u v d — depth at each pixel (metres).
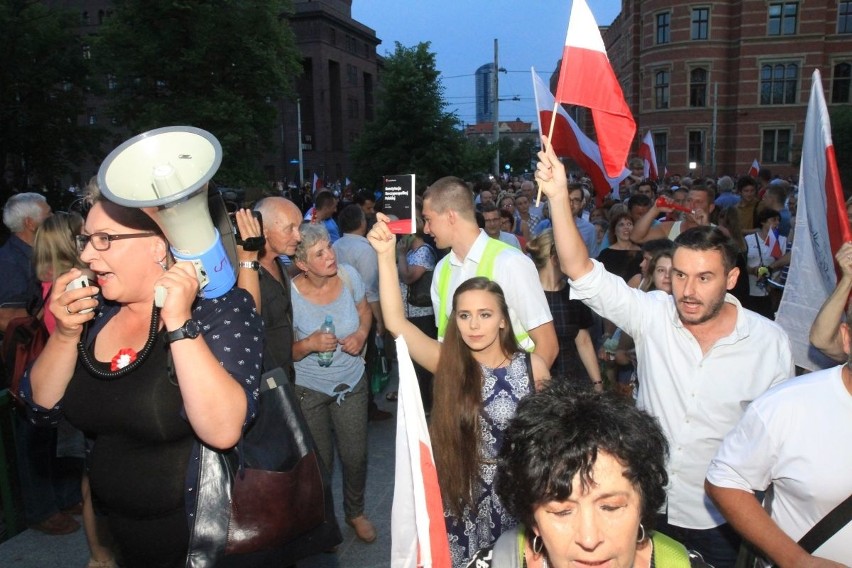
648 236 6.36
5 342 3.66
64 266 3.43
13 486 4.09
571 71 3.03
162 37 28.00
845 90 36.19
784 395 1.93
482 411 2.59
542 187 2.73
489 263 3.11
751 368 2.56
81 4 55.38
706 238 2.43
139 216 1.86
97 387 1.99
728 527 2.62
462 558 2.59
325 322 3.76
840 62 36.06
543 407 1.39
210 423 1.80
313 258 3.65
